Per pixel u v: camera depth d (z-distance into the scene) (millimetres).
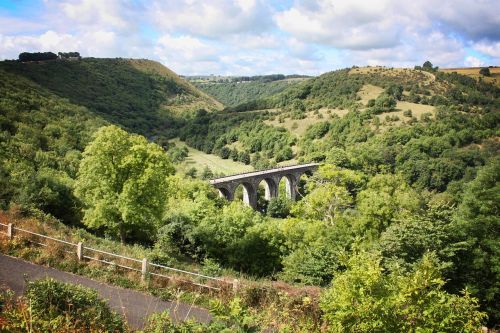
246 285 17062
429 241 26422
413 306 8102
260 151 138000
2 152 51438
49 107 89250
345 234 34844
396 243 26828
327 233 35844
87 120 94125
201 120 179125
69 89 156625
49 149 66438
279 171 91188
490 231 29672
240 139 148375
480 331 8391
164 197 35156
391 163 104812
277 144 131375
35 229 21078
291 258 30766
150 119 177875
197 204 42656
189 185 62625
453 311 8219
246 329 8344
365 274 8617
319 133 135250
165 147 144375
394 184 86812
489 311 26266
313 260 27594
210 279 18484
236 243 37125
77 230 25609
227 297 16688
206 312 15672
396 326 8102
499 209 31000
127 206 31703
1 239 18828
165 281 17938
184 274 19125
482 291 26703
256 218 45594
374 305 8125
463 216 31203
